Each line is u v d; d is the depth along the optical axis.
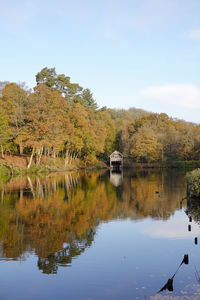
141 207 19.75
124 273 9.03
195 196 22.34
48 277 8.89
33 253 10.89
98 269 9.38
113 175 51.06
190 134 82.25
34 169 50.44
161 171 63.03
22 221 15.88
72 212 18.25
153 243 11.93
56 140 51.84
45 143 47.34
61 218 16.58
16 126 50.00
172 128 86.88
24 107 50.31
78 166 73.12
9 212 18.23
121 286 8.14
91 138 69.00
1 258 10.43
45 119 48.69
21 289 8.16
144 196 24.80
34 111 47.12
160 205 20.42
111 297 7.54
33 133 47.78
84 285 8.30
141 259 10.18
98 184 34.94
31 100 49.88
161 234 13.24
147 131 82.81
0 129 43.38
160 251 10.93
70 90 81.25
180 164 78.12
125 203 21.36
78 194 26.19
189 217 16.39
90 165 78.88
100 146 75.06
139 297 7.45
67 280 8.66
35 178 41.72
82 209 19.16
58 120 53.53
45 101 51.72
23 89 51.91
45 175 47.38
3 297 7.72
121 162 83.56
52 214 17.64
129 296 7.54
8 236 13.04
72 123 62.66
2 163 46.19
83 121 64.06
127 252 10.91
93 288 8.10
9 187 30.97
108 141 95.06
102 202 21.84
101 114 96.75
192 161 78.19
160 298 7.25
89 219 16.30
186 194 25.77
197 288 7.70
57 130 51.41
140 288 7.98
